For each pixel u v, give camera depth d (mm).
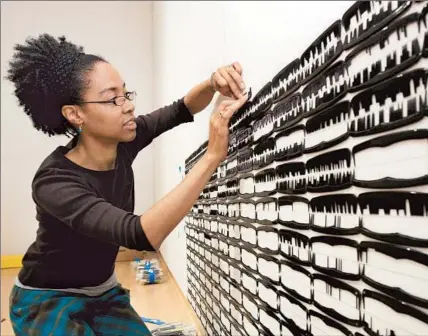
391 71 494
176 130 2430
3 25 3875
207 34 1502
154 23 3979
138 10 4184
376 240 532
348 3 582
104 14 4117
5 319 2262
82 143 1059
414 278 464
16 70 1014
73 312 1109
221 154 907
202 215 1688
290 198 801
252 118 1020
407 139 471
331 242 646
